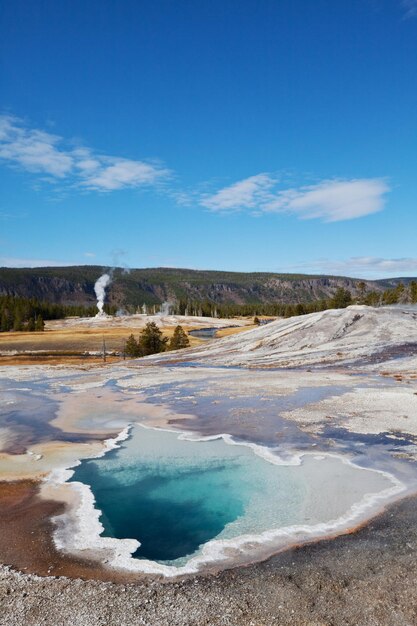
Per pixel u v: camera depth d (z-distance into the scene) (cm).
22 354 7869
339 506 1373
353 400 2800
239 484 1576
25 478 1655
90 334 11431
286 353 5025
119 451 1969
